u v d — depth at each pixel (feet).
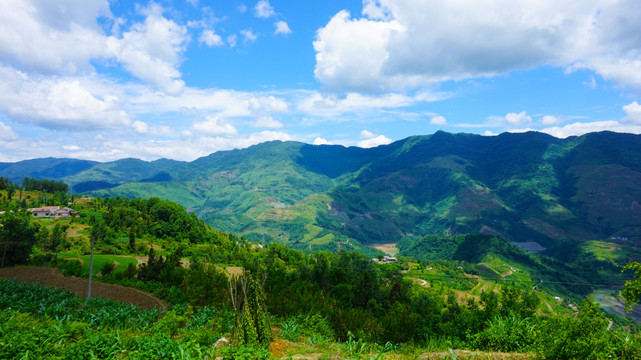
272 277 153.07
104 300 107.86
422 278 471.21
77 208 545.85
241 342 35.88
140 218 501.97
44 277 171.83
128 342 34.53
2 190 597.11
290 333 51.80
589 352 30.22
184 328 60.75
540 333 35.83
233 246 480.64
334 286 179.22
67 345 35.04
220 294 103.50
